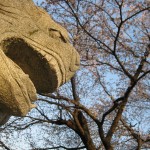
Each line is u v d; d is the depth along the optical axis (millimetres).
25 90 2369
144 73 10180
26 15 2662
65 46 2730
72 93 12156
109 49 10281
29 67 2666
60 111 11641
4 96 2291
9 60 2385
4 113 2527
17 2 2682
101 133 10594
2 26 2445
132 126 11250
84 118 11586
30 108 2484
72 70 2830
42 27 2771
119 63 10203
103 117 10469
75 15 10539
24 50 2574
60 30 2826
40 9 2873
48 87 2797
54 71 2611
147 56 10844
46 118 11758
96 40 10453
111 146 10570
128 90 10109
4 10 2564
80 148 11656
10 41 2502
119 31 10094
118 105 10375
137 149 10633
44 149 11898
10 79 2279
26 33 2568
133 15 10195
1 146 11797
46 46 2609
